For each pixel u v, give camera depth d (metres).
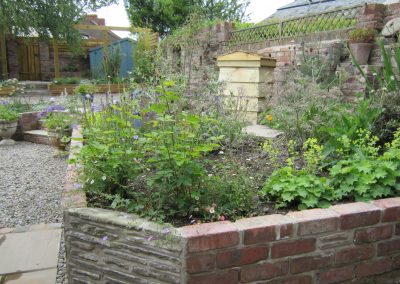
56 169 4.54
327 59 4.96
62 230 2.76
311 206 1.91
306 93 3.18
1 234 2.69
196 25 7.56
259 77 4.32
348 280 1.83
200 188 1.94
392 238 1.88
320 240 1.72
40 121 6.48
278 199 2.03
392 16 4.98
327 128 2.58
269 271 1.65
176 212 1.85
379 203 1.88
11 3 10.80
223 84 3.91
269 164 2.66
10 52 14.02
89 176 2.03
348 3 9.83
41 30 12.30
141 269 1.66
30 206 3.28
